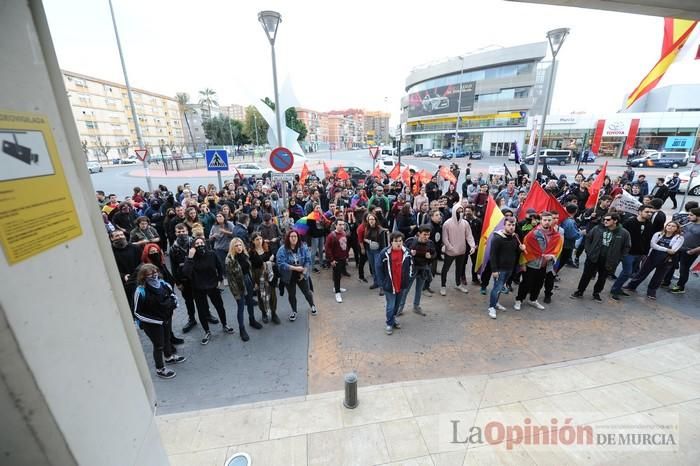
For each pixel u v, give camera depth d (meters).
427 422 3.20
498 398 3.49
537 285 5.52
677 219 6.82
